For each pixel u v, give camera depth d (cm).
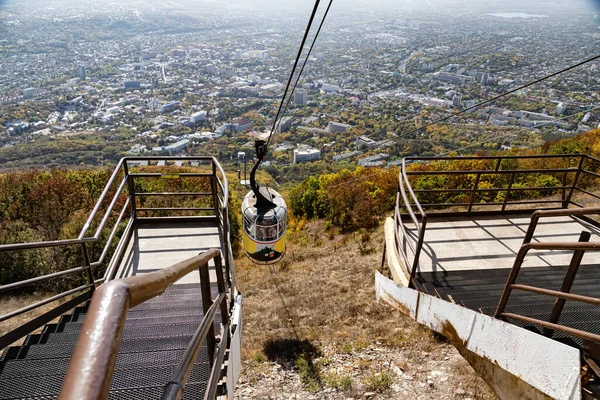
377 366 610
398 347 654
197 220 619
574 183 604
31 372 277
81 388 45
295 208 2080
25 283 279
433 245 541
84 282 981
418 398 522
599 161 553
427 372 573
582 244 222
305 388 586
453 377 548
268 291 1023
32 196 1177
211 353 253
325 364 640
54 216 1128
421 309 411
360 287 930
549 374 234
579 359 213
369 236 1345
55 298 330
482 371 328
